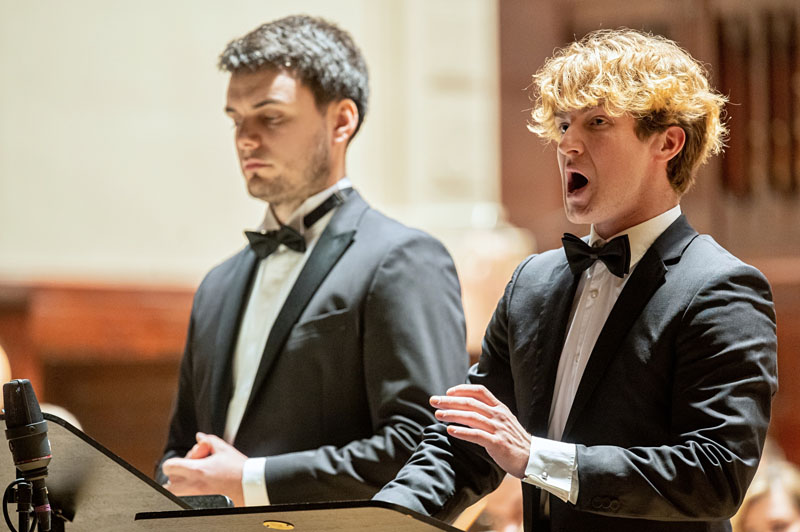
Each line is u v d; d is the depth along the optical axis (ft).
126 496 16.99
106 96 60.49
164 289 60.29
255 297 24.86
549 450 16.76
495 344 19.98
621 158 18.26
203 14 62.64
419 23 66.03
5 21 58.44
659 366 17.51
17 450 16.14
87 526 17.84
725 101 19.24
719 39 62.90
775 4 62.34
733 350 17.03
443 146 66.18
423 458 18.93
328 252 23.97
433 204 65.51
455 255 59.36
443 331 23.15
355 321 23.06
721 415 16.74
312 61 24.72
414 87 65.87
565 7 66.33
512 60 66.95
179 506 16.89
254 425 23.36
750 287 17.63
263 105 24.47
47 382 58.03
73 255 59.36
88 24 60.13
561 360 18.74
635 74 18.26
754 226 62.95
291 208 25.04
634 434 17.48
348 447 22.25
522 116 66.95
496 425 16.66
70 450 16.34
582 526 17.76
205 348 24.98
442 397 16.97
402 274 23.26
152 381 60.03
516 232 62.28
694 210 63.46
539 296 19.39
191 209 62.18
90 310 58.65
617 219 18.86
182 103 62.13
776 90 62.85
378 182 65.57
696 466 16.39
